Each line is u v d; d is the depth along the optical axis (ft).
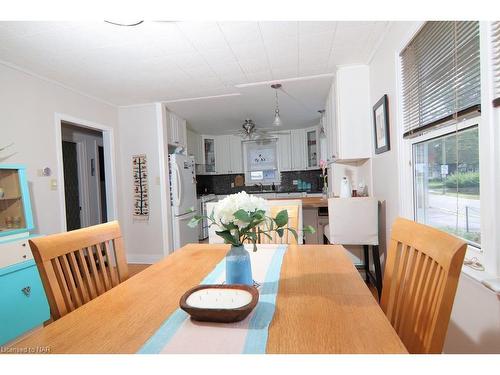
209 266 4.10
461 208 4.58
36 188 8.59
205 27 6.56
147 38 6.93
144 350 2.12
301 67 9.21
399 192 6.64
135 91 10.85
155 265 4.19
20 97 8.24
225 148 21.20
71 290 3.41
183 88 10.73
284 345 2.11
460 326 4.24
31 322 6.44
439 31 4.82
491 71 3.51
